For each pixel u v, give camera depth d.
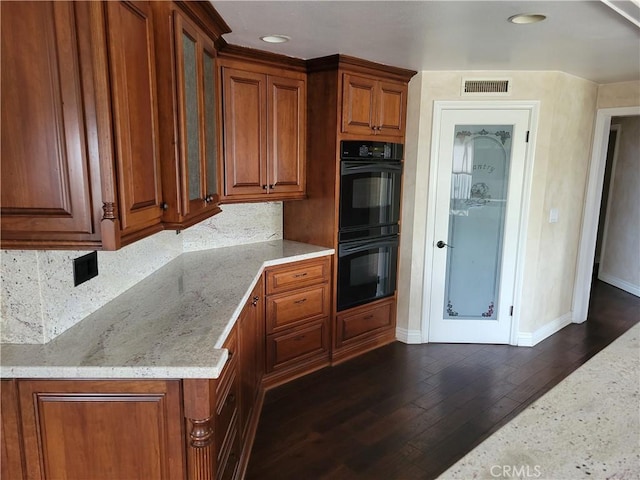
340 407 2.97
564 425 1.01
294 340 3.33
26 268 1.59
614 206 5.91
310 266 3.33
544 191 3.74
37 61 1.37
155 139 1.81
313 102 3.34
